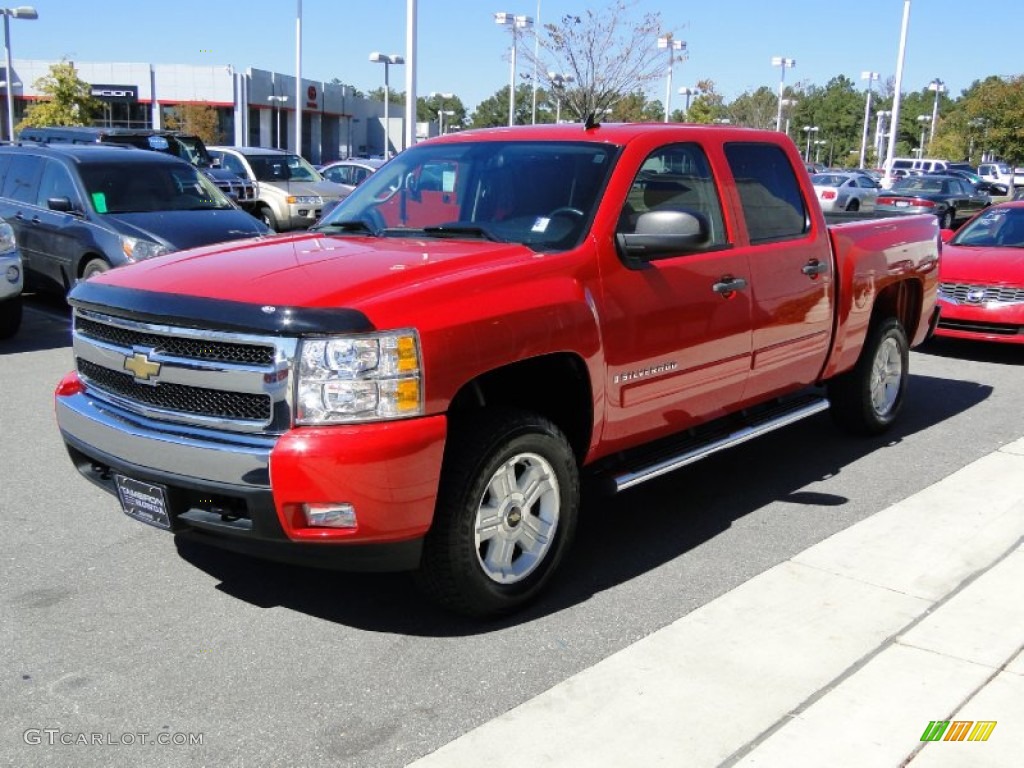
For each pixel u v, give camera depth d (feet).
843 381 22.31
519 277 13.53
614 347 14.64
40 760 10.41
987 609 14.11
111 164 37.09
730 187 17.44
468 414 13.19
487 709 11.53
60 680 11.96
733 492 19.39
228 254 14.55
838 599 14.40
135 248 33.83
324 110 209.26
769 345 18.12
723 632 13.35
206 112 168.96
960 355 35.17
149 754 10.57
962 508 18.37
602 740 10.84
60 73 149.69
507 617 13.85
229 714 11.34
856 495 19.25
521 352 13.15
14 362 29.55
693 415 16.89
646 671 12.32
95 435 13.44
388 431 11.84
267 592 14.53
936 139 249.14
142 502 13.03
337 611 13.98
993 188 161.38
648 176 15.88
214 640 13.05
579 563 15.84
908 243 22.79
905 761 10.46
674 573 15.47
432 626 13.58
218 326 12.12
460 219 16.20
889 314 23.02
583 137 16.33
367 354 11.82
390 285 12.60
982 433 24.12
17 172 39.24
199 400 12.54
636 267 15.08
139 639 13.03
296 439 11.71
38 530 16.65
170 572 15.14
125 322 13.19
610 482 15.10
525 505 13.74
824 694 11.79
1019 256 34.24
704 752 10.62
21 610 13.75
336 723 11.20
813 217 19.40
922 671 12.34
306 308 11.87
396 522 12.05
